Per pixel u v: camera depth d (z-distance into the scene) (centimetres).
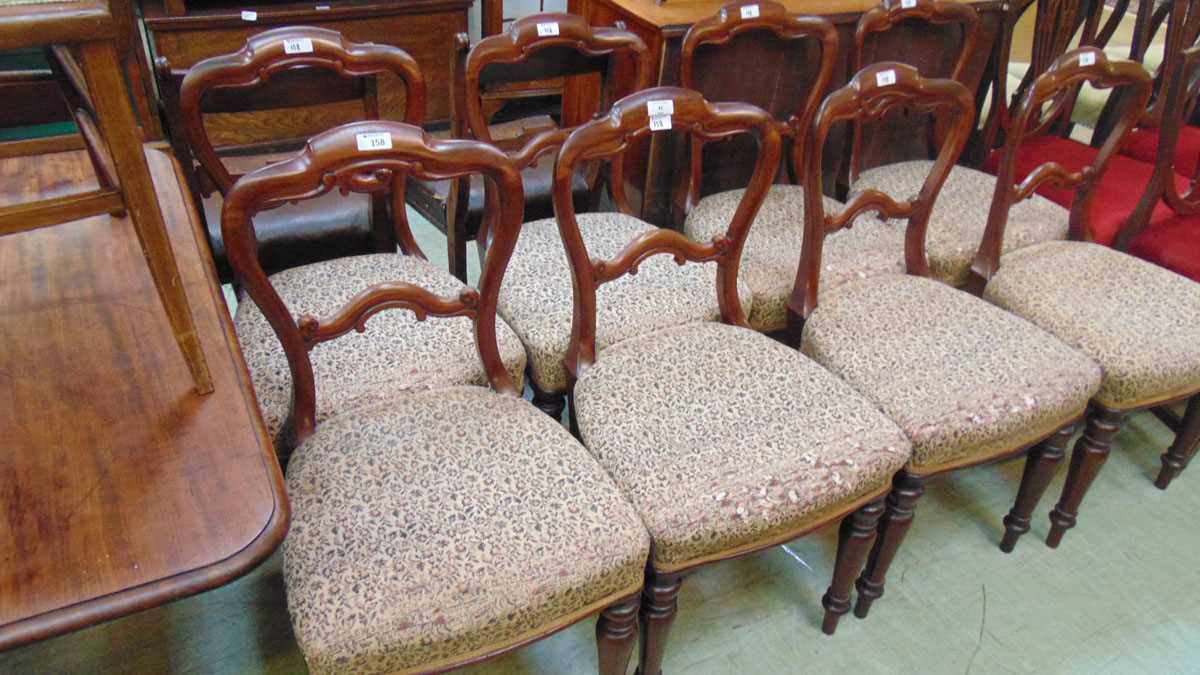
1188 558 161
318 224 162
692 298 149
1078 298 155
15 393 81
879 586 141
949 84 140
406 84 140
